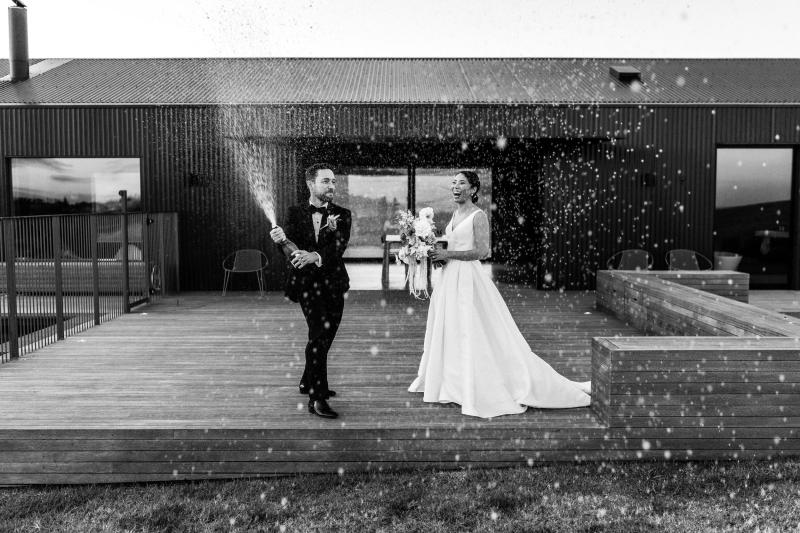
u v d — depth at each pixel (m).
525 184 10.16
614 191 9.38
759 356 3.19
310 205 3.50
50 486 3.16
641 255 9.15
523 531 2.65
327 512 2.82
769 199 9.71
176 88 9.81
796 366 3.19
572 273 9.42
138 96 9.36
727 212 9.71
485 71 11.01
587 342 5.65
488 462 3.24
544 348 5.39
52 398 3.82
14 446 3.14
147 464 3.16
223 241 9.32
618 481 3.05
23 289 5.54
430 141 9.31
